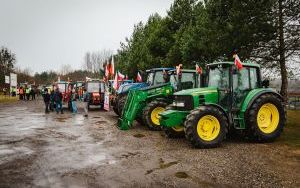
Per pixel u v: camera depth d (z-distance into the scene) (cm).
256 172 605
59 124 1338
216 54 1569
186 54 1928
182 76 1284
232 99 903
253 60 1435
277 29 1315
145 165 661
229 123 874
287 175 586
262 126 897
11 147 848
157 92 1204
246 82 938
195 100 892
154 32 2711
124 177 583
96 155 753
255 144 867
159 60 2664
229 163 669
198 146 816
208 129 834
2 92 5294
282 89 1383
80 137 1004
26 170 629
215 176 586
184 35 2070
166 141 929
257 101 882
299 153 748
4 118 1591
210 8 1557
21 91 3728
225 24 1462
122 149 817
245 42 1349
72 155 754
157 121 1145
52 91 2002
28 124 1342
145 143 898
